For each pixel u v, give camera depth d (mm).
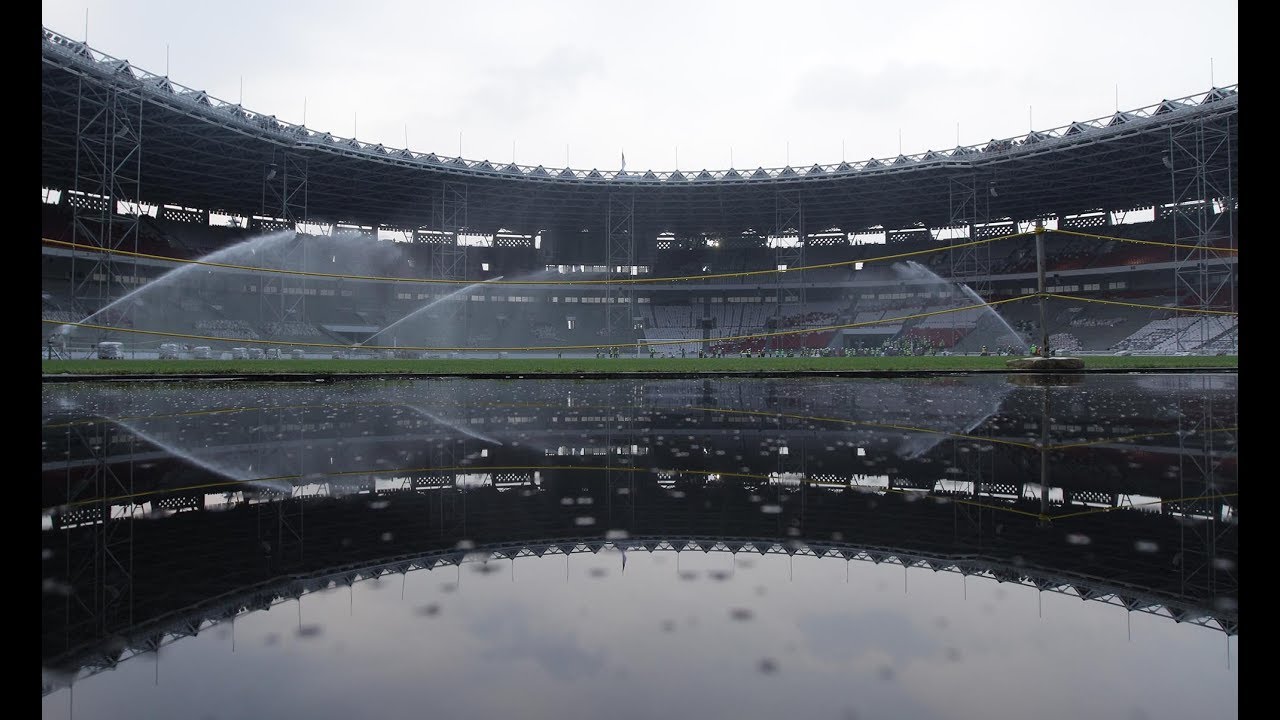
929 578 3758
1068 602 3357
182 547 4398
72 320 45906
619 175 61906
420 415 13320
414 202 65500
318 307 68562
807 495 5988
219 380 26000
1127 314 62531
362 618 3197
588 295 79875
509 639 2943
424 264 75688
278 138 46781
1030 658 2717
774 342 73438
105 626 3076
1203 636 2916
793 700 2365
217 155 50156
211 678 2564
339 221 71062
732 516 5242
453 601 3434
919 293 74438
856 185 60312
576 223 74375
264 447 9031
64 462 7805
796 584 3684
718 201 65812
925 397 17188
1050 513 5242
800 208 62375
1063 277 67875
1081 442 9039
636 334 76938
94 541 4539
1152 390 18984
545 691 2443
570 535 4727
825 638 2936
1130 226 67500
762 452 8469
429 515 5305
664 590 3590
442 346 72812
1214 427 10500
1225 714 2236
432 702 2365
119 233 55250
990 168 55000
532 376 30062
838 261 78312
